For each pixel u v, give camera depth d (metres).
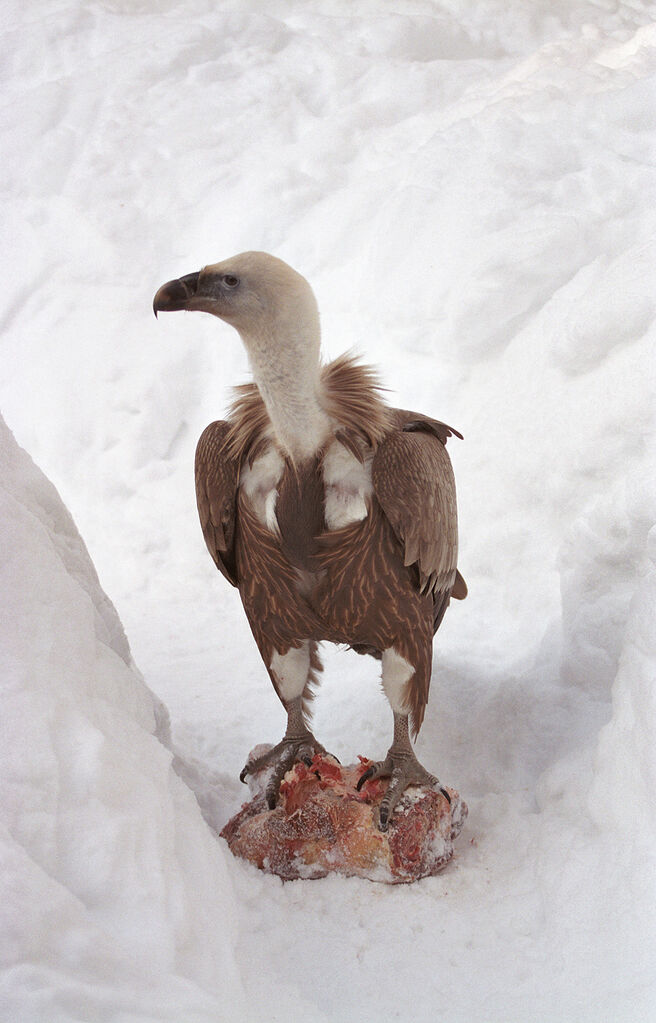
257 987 2.97
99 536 6.48
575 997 3.03
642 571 4.41
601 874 3.29
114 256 7.64
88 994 2.27
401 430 3.61
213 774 4.18
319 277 7.01
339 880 3.53
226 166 8.06
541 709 4.36
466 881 3.53
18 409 7.16
